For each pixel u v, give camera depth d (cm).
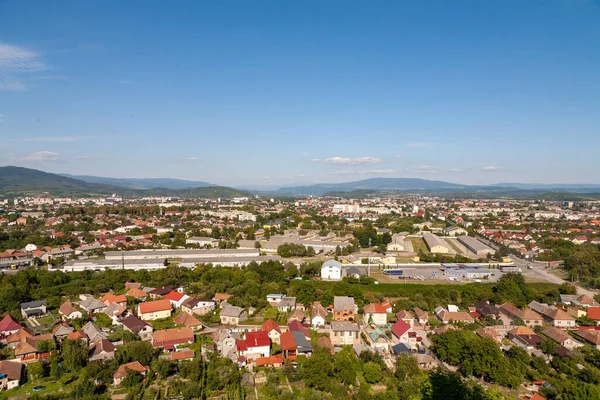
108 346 11500
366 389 9856
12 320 13412
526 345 12356
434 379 9144
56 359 10656
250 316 14825
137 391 9500
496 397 8844
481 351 10494
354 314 14662
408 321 14138
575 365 10912
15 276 18300
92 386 9419
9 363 10325
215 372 10156
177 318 14150
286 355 11412
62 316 14725
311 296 16175
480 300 16888
